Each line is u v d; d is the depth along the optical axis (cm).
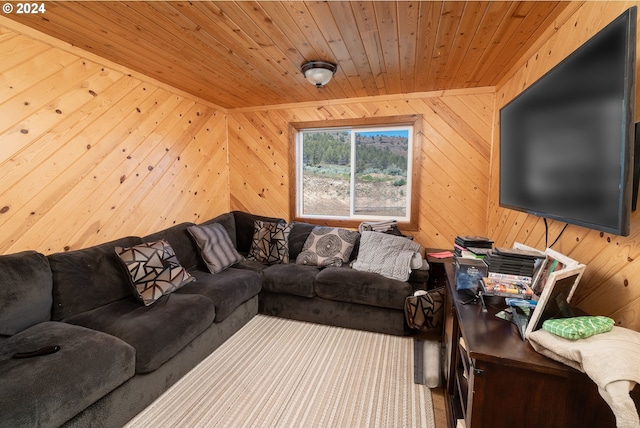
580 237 138
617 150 95
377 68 238
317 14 161
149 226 280
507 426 99
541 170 144
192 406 167
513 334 111
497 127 273
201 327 199
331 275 261
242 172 381
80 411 132
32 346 143
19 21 172
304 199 375
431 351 207
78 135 215
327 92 307
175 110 301
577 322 96
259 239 320
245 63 231
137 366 158
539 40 185
